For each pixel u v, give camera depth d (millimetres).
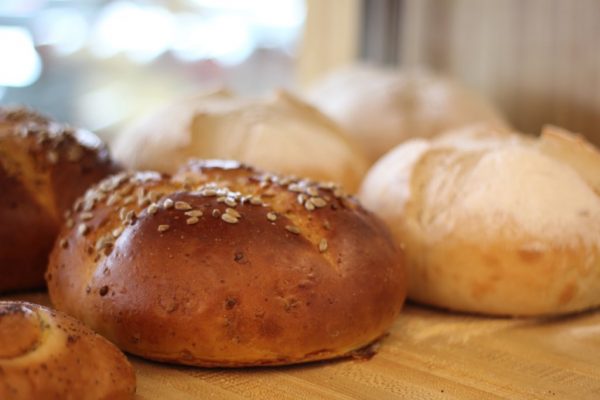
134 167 778
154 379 605
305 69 1137
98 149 750
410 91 959
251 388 601
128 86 1013
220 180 658
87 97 996
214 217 622
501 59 1086
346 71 1036
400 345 660
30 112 763
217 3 1048
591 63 1023
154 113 809
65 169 721
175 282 606
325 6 1123
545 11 1045
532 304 698
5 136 717
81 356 554
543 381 621
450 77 1067
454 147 758
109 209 649
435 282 709
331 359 634
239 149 770
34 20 970
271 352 610
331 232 636
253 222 623
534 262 691
